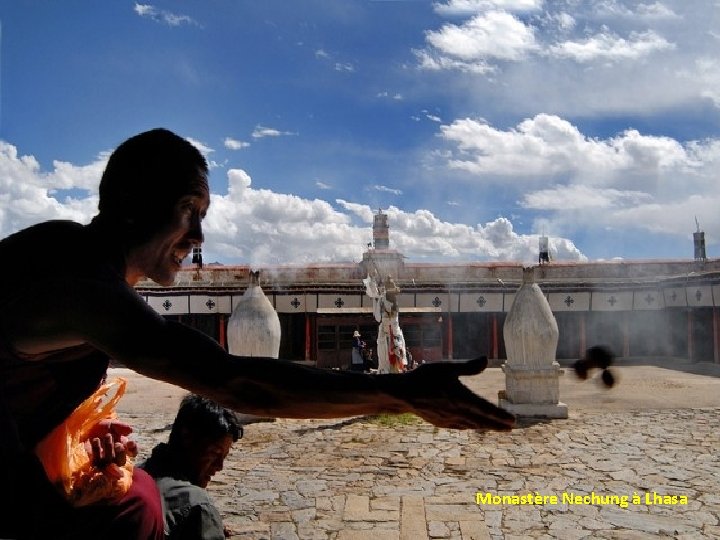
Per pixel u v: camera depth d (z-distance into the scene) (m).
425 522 9.21
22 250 1.62
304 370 1.59
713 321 31.84
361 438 14.83
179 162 1.82
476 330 35.34
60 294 1.55
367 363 29.73
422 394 1.54
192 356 1.58
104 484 1.89
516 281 35.06
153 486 2.27
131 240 1.80
